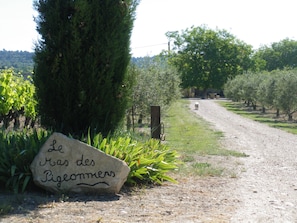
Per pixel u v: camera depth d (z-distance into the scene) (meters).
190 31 76.12
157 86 20.14
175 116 32.66
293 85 28.78
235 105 51.69
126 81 8.10
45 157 6.55
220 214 5.81
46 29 7.66
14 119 15.90
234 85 54.09
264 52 103.62
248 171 9.52
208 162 10.73
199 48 75.38
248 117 33.28
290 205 6.48
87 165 6.59
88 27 7.56
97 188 6.57
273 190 7.55
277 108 30.73
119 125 8.16
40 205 5.87
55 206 5.87
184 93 78.00
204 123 26.45
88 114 7.71
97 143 7.07
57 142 6.59
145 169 7.22
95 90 7.65
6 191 6.54
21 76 15.45
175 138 17.22
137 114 18.83
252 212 6.00
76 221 5.21
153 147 8.32
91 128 7.75
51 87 7.65
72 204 6.00
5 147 7.03
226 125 25.28
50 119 7.84
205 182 8.04
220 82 74.25
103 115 7.84
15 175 6.66
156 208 6.00
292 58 101.94
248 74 54.81
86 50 7.60
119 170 6.64
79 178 6.57
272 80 33.44
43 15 7.73
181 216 5.62
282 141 16.81
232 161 11.05
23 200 6.04
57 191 6.51
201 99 68.50
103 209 5.84
